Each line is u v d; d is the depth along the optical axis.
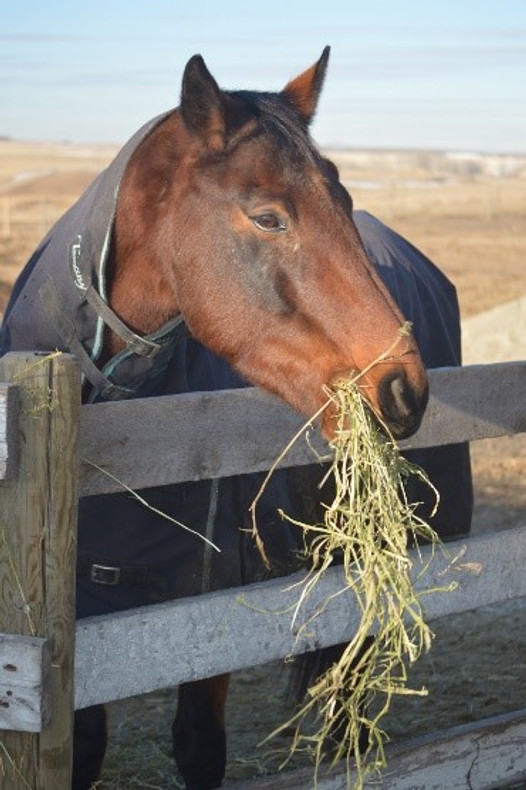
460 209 56.81
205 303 2.62
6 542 2.28
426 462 3.77
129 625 2.41
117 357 2.77
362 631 2.47
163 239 2.68
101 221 2.68
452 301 4.43
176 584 2.95
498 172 134.25
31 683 2.26
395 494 2.47
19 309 2.92
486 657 4.95
